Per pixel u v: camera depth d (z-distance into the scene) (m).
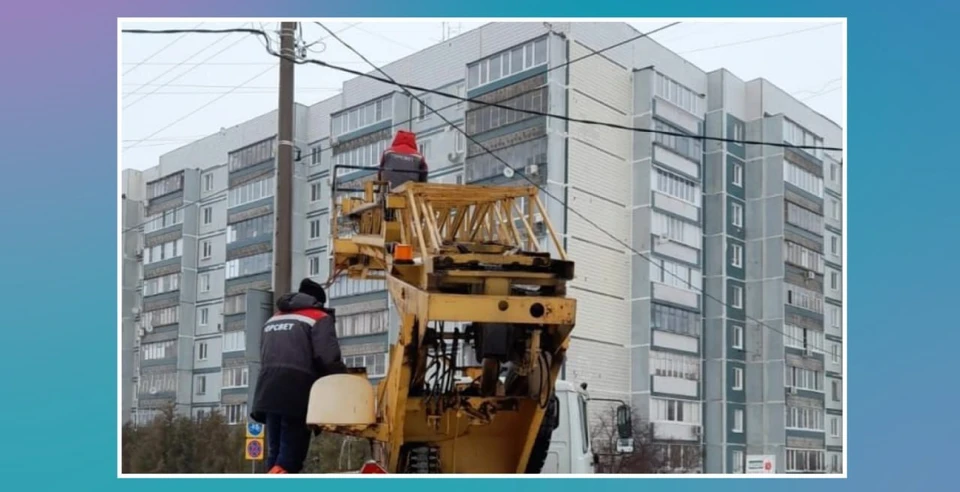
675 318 36.47
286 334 7.96
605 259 35.09
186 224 44.59
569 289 33.47
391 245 9.27
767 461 36.81
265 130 42.38
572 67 34.41
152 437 32.34
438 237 7.93
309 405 7.78
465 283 7.54
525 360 7.57
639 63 36.78
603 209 35.19
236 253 42.94
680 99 37.75
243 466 32.03
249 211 42.62
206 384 43.25
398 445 7.96
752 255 39.50
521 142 34.56
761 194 39.66
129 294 46.59
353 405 7.85
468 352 8.75
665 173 36.62
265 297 13.45
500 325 7.55
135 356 46.00
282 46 14.60
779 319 38.72
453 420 8.20
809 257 41.06
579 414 10.32
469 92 36.34
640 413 34.81
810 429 39.91
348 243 11.11
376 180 10.66
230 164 43.66
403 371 7.86
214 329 43.47
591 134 34.94
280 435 7.97
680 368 36.50
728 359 38.09
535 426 8.02
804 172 40.88
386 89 38.66
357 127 39.50
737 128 39.91
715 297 38.25
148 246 46.28
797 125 41.12
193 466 32.28
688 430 36.50
